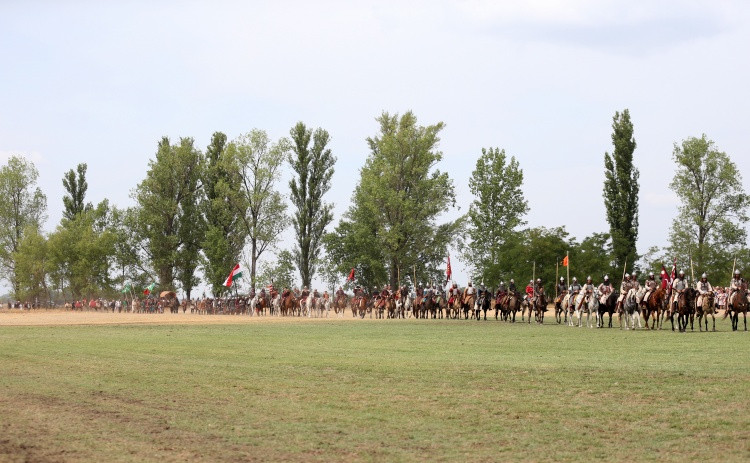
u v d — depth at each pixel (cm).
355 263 11444
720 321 6272
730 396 2119
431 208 10681
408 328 5634
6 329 5772
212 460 1559
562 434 1758
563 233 10012
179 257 12200
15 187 13625
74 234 13225
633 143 9806
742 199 9812
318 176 11356
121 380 2641
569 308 5984
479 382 2470
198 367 2978
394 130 11306
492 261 10469
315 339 4406
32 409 2111
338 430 1825
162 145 12506
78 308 13325
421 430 1820
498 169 10644
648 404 2053
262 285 11350
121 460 1558
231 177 11725
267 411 2062
